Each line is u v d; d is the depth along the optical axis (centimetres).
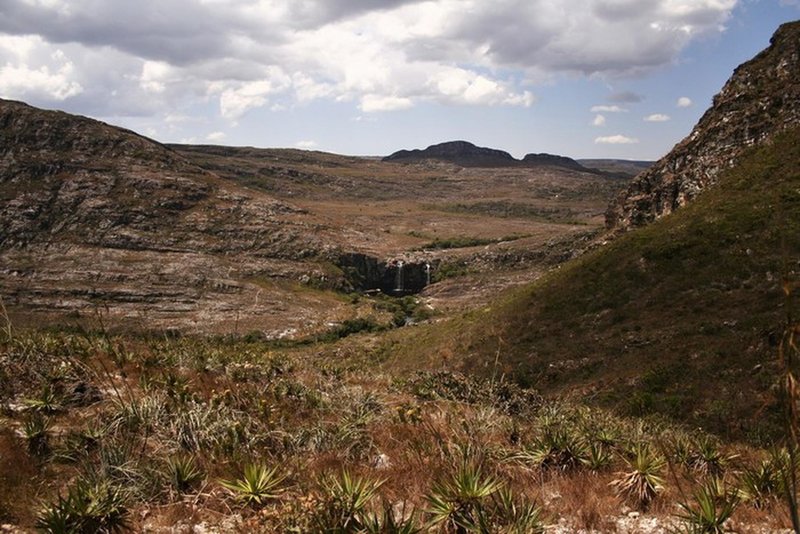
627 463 934
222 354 1656
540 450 973
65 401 1058
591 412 1806
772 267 3300
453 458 908
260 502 727
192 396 1128
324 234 12350
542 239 11744
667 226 4419
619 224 5800
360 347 5962
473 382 1708
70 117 12900
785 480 407
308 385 1548
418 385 1723
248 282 9725
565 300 4247
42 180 11075
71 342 1395
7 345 1241
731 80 5506
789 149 4253
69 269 9119
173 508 720
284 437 1023
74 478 780
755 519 754
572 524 741
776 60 5147
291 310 8719
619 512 789
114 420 955
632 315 3706
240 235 11550
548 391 3356
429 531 652
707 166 4922
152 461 841
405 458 954
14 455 820
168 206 11600
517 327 4256
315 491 715
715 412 2342
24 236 9800
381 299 10038
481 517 631
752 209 3922
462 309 8388
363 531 615
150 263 9719
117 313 7838
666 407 2544
